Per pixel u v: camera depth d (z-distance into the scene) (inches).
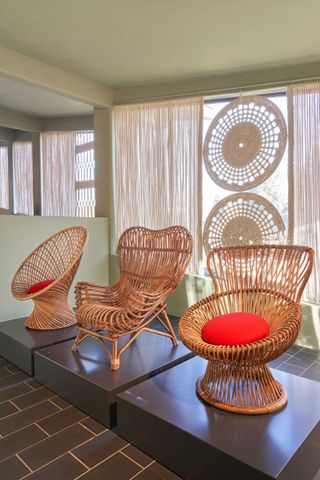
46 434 83.1
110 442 80.8
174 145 163.5
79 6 108.1
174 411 76.5
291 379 91.7
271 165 139.2
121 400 82.0
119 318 96.4
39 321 130.7
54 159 246.8
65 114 234.5
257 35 122.3
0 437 81.7
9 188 280.2
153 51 137.3
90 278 180.7
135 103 174.9
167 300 170.2
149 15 112.6
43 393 102.6
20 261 150.6
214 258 99.9
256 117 142.1
